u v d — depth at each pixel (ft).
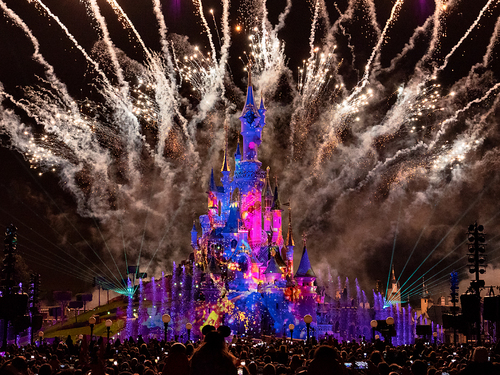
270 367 55.26
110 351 106.93
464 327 153.58
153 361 89.25
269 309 378.32
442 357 99.76
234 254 390.63
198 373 40.83
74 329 361.30
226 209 426.92
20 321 143.84
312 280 388.78
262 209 422.41
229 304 373.61
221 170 431.43
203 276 392.47
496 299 118.93
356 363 63.72
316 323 381.60
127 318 379.96
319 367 44.34
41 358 92.99
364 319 441.27
